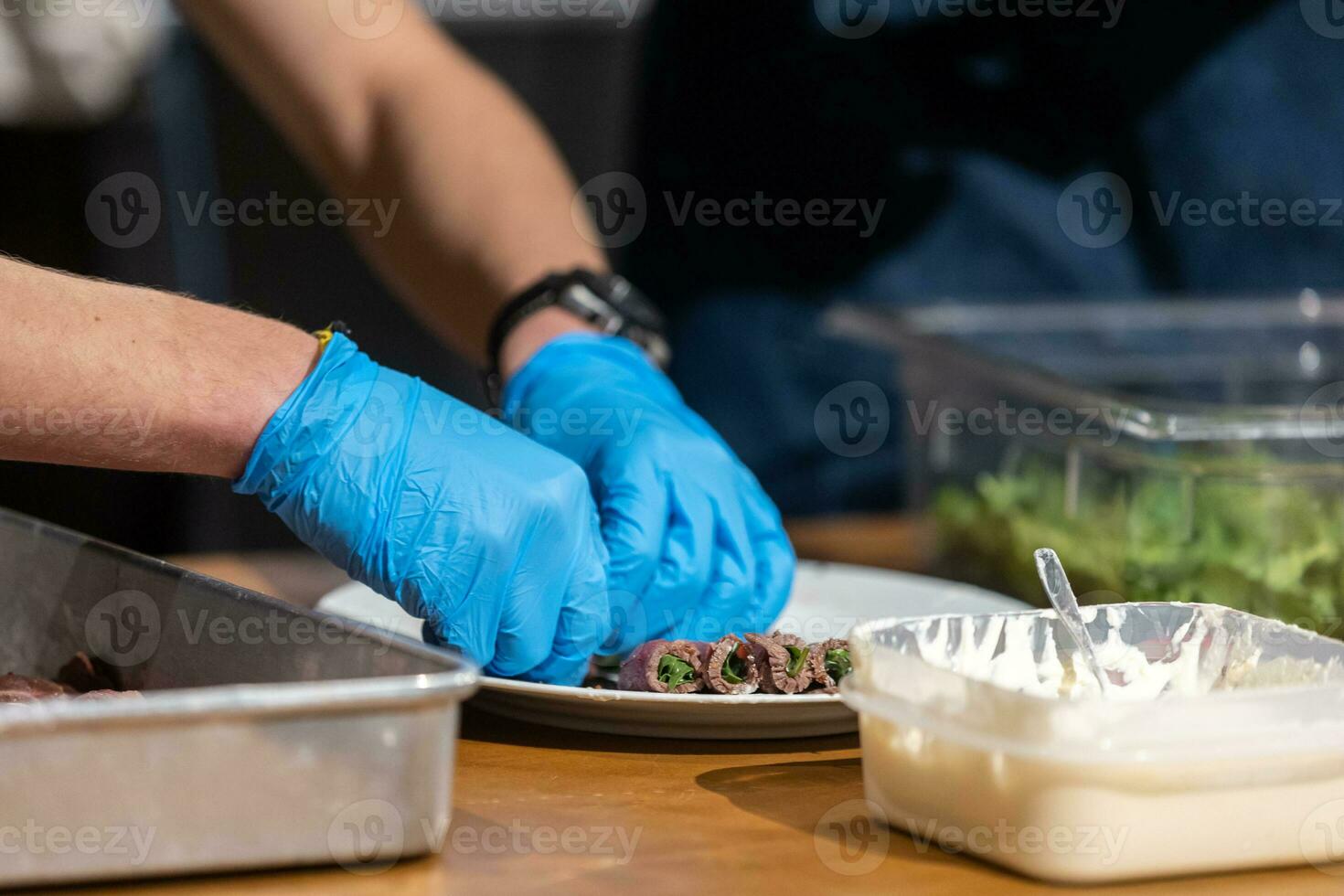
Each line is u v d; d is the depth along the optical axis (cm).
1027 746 125
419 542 142
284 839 124
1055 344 186
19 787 122
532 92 433
